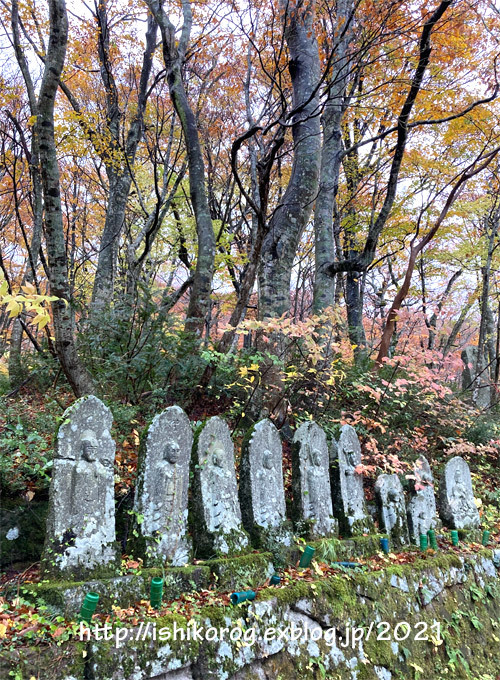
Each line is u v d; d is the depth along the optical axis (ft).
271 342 21.86
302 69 25.71
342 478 17.97
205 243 24.59
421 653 15.58
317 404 22.12
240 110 40.63
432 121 25.68
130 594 10.56
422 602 16.55
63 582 9.96
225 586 12.28
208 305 23.94
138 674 9.32
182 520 12.51
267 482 15.12
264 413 20.80
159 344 20.30
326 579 14.11
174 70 26.68
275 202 44.16
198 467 13.61
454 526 21.75
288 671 11.95
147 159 43.62
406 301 51.80
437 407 27.40
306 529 15.67
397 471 19.47
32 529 12.21
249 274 20.85
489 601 19.69
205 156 47.03
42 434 15.92
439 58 27.12
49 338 20.90
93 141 32.83
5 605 9.39
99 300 30.86
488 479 27.94
